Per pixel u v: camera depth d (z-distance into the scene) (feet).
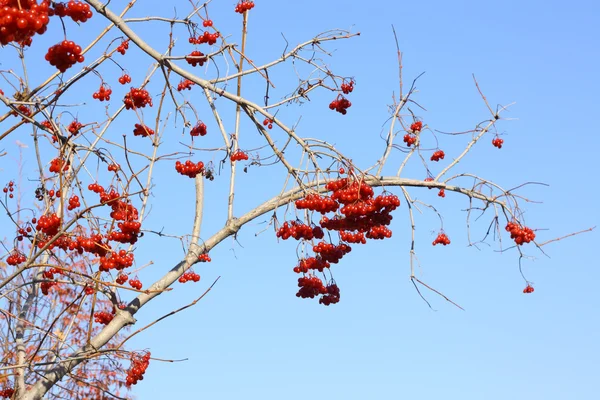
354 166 22.45
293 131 21.68
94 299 23.53
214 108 25.31
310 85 28.71
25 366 22.54
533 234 31.53
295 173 22.30
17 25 14.80
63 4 17.71
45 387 24.62
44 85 22.36
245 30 29.99
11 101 20.67
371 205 22.61
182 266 28.25
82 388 38.93
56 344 25.81
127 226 22.81
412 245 30.19
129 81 27.30
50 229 22.41
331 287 29.07
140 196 25.79
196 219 29.76
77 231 23.11
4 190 30.60
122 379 39.19
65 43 17.80
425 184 30.86
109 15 21.03
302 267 28.04
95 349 24.20
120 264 22.72
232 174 29.81
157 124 26.48
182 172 27.09
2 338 31.78
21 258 27.86
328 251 26.35
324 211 22.89
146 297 27.25
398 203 22.79
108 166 24.08
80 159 22.09
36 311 38.37
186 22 24.91
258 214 29.37
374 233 26.89
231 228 29.12
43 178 24.68
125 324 26.48
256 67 24.68
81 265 38.68
